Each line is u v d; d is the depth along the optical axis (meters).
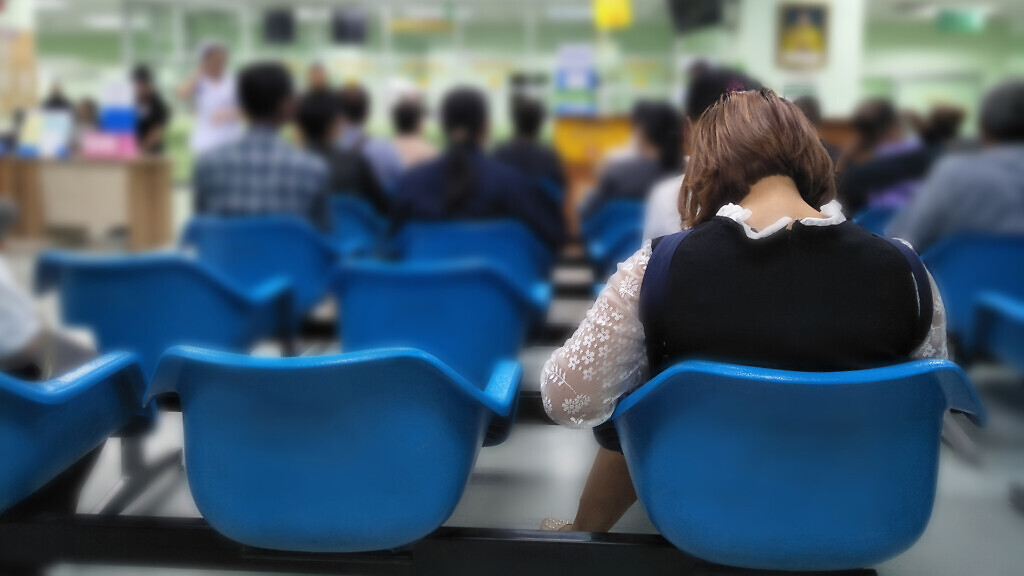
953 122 3.76
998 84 2.56
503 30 14.36
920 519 1.05
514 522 2.13
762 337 1.03
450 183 2.79
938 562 1.91
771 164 1.14
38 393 1.05
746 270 1.04
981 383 3.27
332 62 11.99
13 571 1.26
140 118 7.97
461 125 2.84
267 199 2.92
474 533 1.23
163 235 7.98
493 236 2.68
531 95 4.00
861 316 1.03
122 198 7.38
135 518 1.25
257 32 13.11
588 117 5.62
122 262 1.91
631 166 3.64
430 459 1.09
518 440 2.72
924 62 16.30
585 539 1.22
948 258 2.43
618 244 2.91
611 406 1.16
